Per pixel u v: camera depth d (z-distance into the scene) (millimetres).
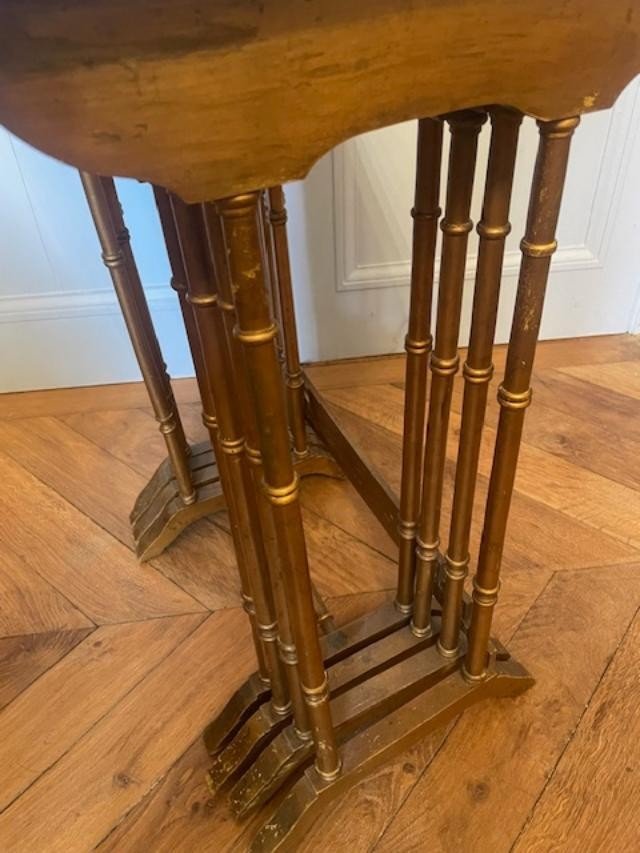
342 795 754
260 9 334
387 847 717
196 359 678
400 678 775
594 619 916
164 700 862
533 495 1103
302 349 1433
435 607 848
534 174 475
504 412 586
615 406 1283
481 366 590
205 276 491
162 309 1347
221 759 761
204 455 1112
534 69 417
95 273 1304
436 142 552
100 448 1268
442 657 797
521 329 535
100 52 323
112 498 1160
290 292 973
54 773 799
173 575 1021
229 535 1079
